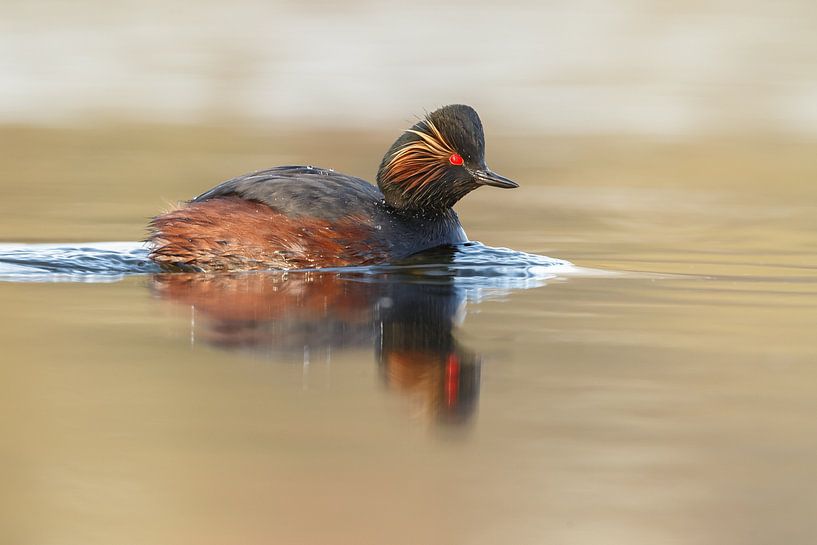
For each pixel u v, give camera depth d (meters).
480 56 36.62
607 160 27.00
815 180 25.23
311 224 14.95
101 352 11.76
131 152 26.20
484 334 12.74
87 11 39.81
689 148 28.03
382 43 37.38
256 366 11.47
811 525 8.24
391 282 14.70
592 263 16.80
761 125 30.33
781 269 16.44
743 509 8.50
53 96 31.78
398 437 9.71
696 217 21.22
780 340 12.55
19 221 18.69
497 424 10.06
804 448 9.56
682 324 13.24
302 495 8.62
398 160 15.98
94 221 18.78
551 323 13.21
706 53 37.44
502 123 30.23
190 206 15.17
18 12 39.19
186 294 14.10
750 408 10.49
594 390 10.91
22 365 11.32
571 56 36.94
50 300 13.81
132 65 35.12
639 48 37.88
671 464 9.26
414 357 11.84
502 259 15.88
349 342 12.33
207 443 9.53
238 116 30.30
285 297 13.91
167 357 11.68
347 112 30.73
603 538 8.05
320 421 10.05
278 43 37.16
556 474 9.08
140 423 9.91
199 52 36.47
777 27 39.62
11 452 9.34
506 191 24.19
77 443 9.51
